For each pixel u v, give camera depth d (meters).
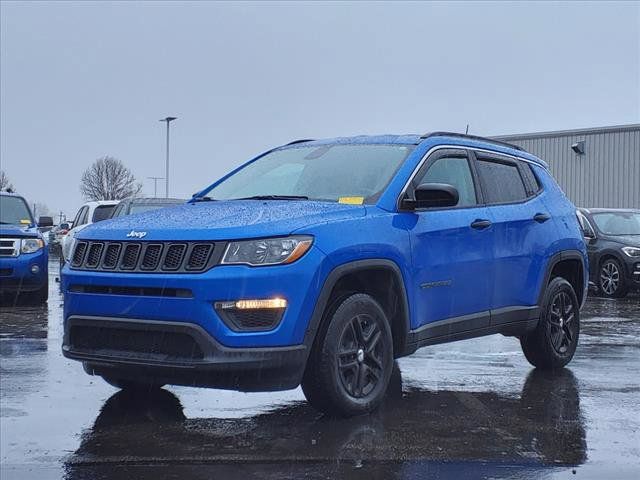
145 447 4.45
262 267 4.51
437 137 6.14
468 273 5.85
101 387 6.00
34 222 13.12
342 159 5.98
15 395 5.71
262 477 3.91
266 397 5.70
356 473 3.98
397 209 5.40
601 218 15.16
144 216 5.23
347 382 4.93
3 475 3.99
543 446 4.51
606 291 14.38
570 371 6.84
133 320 4.61
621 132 32.38
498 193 6.48
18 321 10.09
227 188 6.23
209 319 4.44
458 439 4.63
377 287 5.27
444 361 7.33
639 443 4.59
